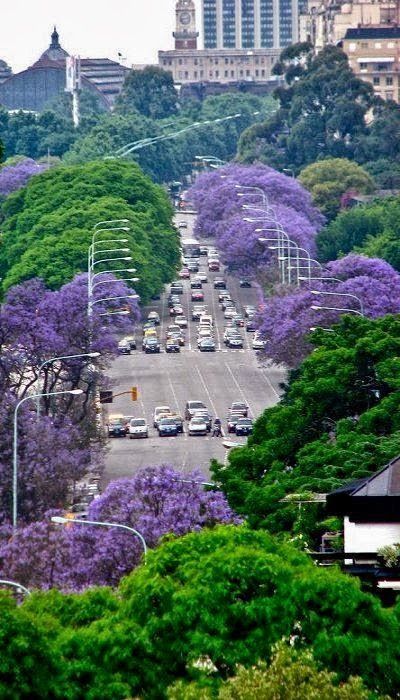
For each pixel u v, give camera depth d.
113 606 93.38
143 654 87.94
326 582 88.50
